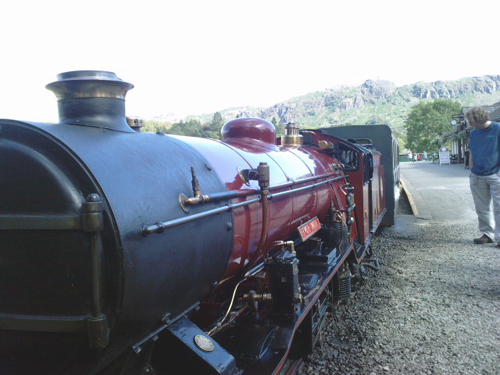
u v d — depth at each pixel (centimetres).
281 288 301
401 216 1224
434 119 7400
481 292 564
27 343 169
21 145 164
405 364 381
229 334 284
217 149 299
